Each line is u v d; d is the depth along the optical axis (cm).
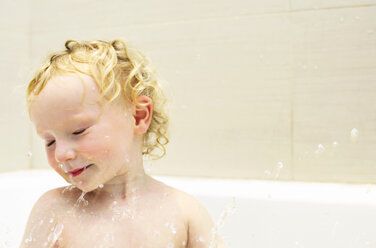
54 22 162
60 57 68
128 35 149
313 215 97
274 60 130
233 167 135
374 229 91
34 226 67
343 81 123
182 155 141
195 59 140
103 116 63
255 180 129
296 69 128
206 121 138
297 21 128
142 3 147
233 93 135
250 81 133
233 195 106
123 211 67
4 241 104
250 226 103
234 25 135
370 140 121
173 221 67
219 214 107
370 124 121
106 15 152
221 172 136
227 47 136
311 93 126
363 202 94
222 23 136
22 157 162
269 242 100
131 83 69
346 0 123
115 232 64
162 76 143
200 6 139
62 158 60
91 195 68
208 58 138
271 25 130
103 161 62
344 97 123
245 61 133
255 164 132
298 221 98
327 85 125
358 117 122
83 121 60
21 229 115
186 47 141
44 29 163
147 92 75
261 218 102
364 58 121
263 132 132
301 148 127
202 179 133
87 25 156
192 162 140
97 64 66
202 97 139
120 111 65
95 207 67
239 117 134
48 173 151
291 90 128
